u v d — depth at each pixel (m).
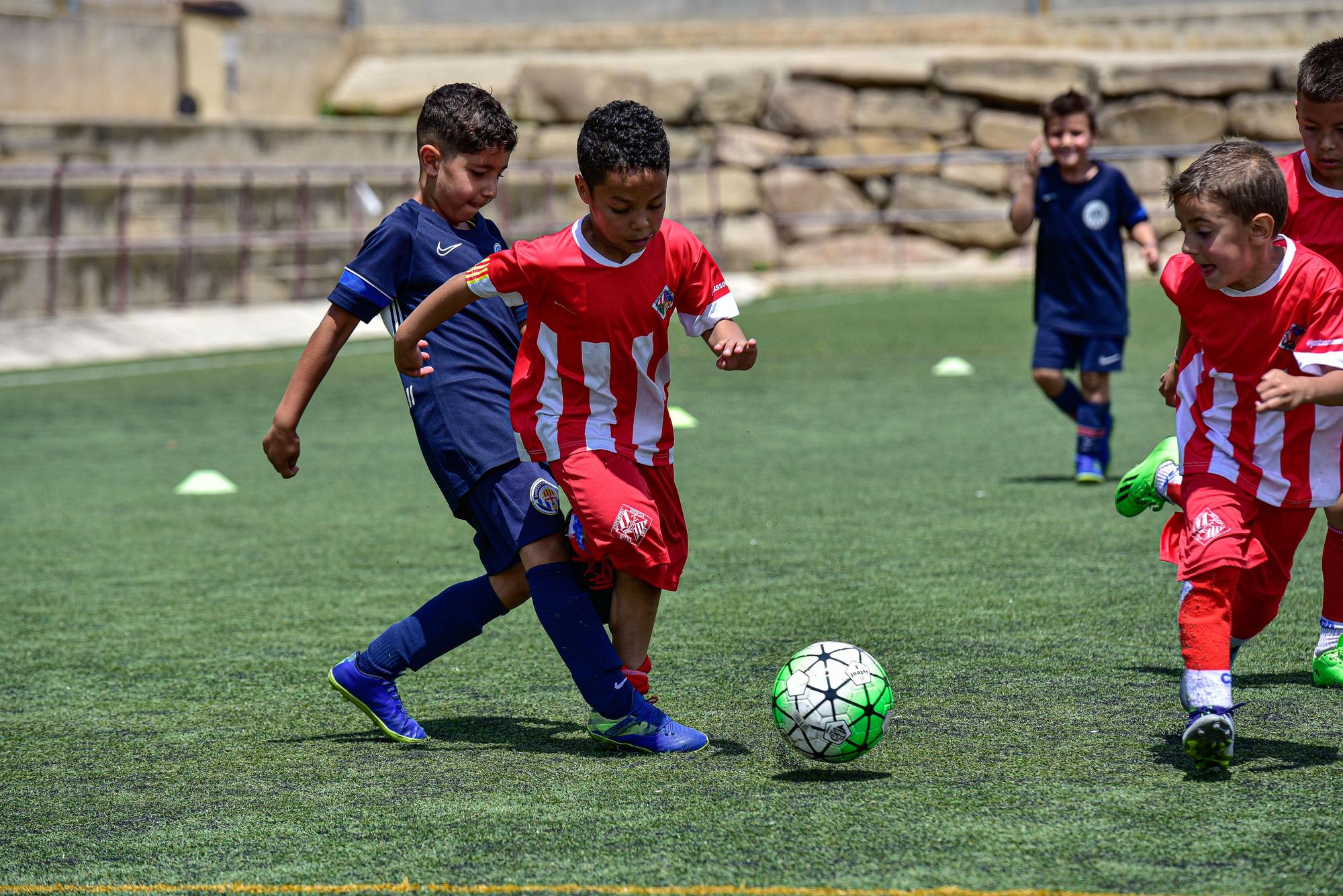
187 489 28.02
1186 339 12.55
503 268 11.99
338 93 83.19
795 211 77.62
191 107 73.88
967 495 25.27
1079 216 25.70
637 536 11.92
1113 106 74.81
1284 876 9.23
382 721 13.05
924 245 76.94
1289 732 12.38
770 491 26.25
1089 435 26.16
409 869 9.85
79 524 24.98
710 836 10.25
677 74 79.94
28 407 41.03
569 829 10.52
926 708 13.45
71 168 56.03
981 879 9.29
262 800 11.49
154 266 59.81
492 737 13.12
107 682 15.40
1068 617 16.80
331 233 65.81
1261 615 12.78
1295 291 11.45
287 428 12.90
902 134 77.06
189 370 49.00
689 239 12.41
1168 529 13.05
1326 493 11.91
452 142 13.10
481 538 13.03
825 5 83.25
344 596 19.30
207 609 18.70
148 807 11.42
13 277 55.47
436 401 13.03
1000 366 44.97
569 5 86.25
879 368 45.09
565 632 12.37
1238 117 73.12
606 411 12.27
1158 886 9.12
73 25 69.81
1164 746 12.11
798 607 17.73
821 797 11.07
